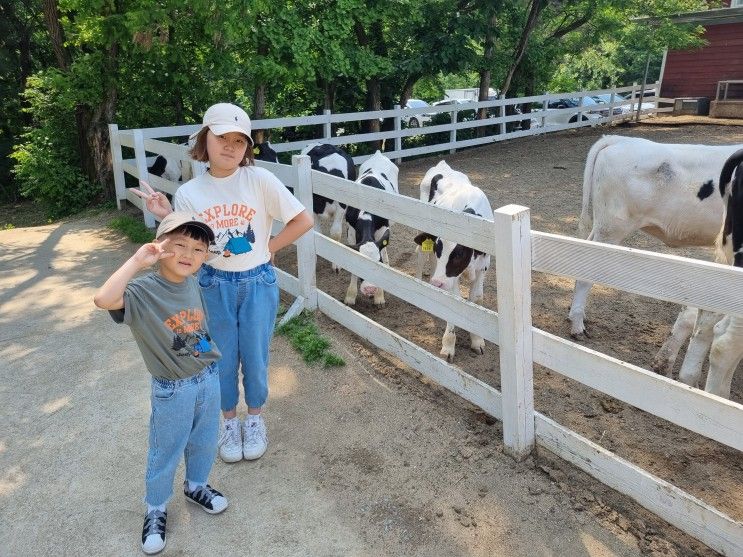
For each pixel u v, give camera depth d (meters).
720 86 18.33
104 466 3.38
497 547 2.76
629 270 2.59
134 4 8.69
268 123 10.99
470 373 4.39
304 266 5.00
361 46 13.79
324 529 2.89
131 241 7.86
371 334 4.38
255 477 3.25
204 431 2.77
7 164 16.19
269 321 3.13
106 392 4.13
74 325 5.23
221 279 2.97
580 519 2.89
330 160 6.78
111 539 2.86
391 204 3.94
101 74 9.89
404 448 3.46
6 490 3.20
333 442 3.54
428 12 14.03
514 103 15.55
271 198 2.95
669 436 3.61
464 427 3.62
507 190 10.20
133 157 10.51
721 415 2.37
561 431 3.10
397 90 15.63
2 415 3.89
